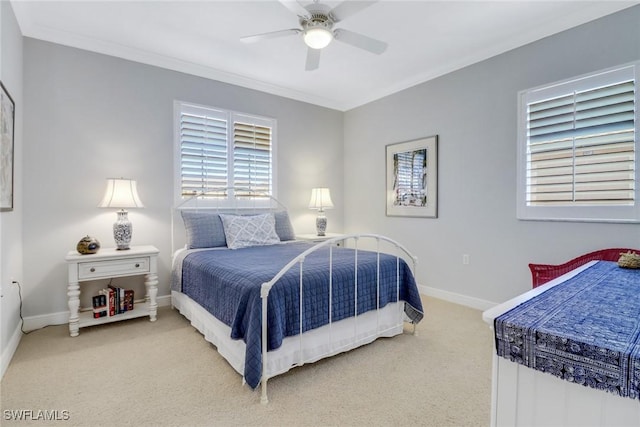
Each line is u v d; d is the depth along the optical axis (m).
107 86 3.05
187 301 2.85
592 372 0.68
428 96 3.71
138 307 3.03
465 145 3.35
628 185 2.34
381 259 2.52
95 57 2.99
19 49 2.54
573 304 0.98
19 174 2.56
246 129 3.91
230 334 1.92
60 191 2.84
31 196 2.71
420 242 3.82
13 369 2.04
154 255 2.92
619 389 0.64
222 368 2.07
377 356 2.25
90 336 2.57
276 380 1.94
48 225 2.79
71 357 2.21
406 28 2.71
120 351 2.31
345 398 1.76
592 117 2.50
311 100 4.49
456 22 2.63
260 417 1.60
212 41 2.96
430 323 2.87
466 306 3.33
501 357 0.82
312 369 2.07
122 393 1.79
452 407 1.68
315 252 2.86
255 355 1.68
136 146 3.21
